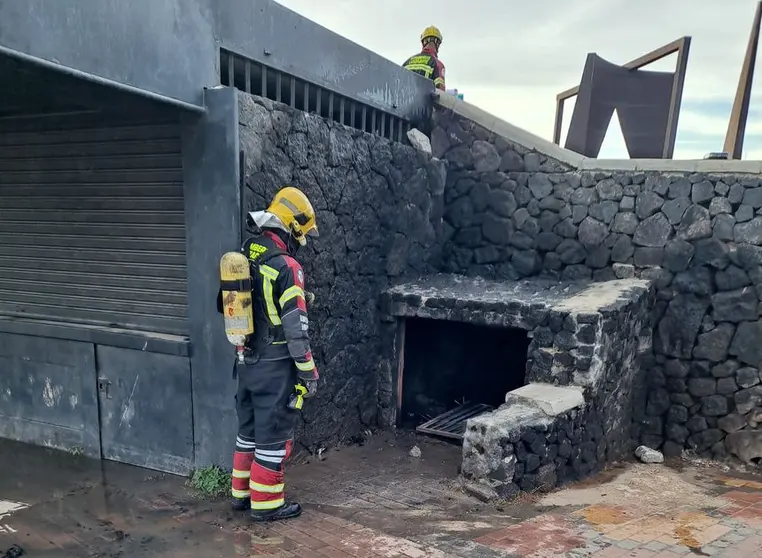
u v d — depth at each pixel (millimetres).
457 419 6094
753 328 5648
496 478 4039
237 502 3625
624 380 5645
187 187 3846
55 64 2738
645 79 6617
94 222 4285
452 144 6914
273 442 3457
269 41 4145
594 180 6305
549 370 4992
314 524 3508
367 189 5402
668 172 5961
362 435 5652
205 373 3965
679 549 3104
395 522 3580
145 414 4250
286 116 4223
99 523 3467
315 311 4852
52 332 4477
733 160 5652
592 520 3629
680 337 5973
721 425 5840
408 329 6082
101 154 4152
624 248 6207
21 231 4570
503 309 5273
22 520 3502
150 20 3238
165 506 3703
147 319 4215
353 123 5383
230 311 3330
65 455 4547
